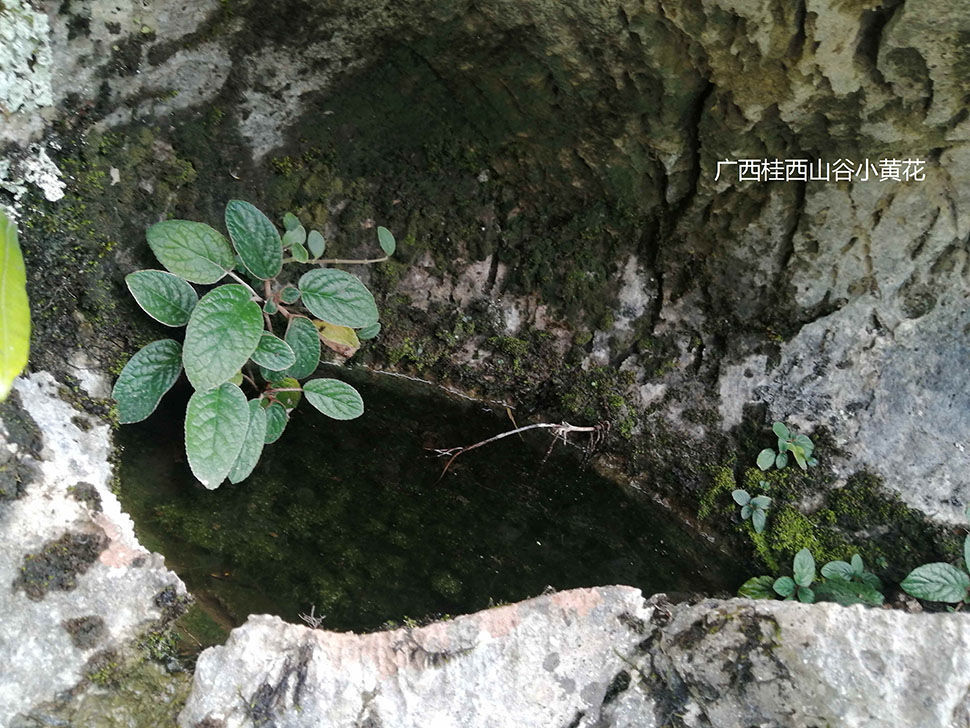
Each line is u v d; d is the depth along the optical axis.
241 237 1.94
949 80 1.80
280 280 2.42
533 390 2.58
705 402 2.43
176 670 1.53
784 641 1.54
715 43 1.86
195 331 1.75
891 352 2.30
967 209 2.07
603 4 1.84
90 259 2.07
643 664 1.57
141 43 1.91
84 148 1.99
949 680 1.46
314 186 2.38
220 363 1.75
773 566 2.27
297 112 2.22
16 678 1.41
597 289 2.48
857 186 2.07
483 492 2.32
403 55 2.11
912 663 1.49
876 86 1.86
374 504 2.18
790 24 1.78
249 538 1.97
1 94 1.81
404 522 2.15
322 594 1.90
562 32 1.94
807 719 1.46
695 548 2.35
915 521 2.25
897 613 1.55
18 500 1.60
